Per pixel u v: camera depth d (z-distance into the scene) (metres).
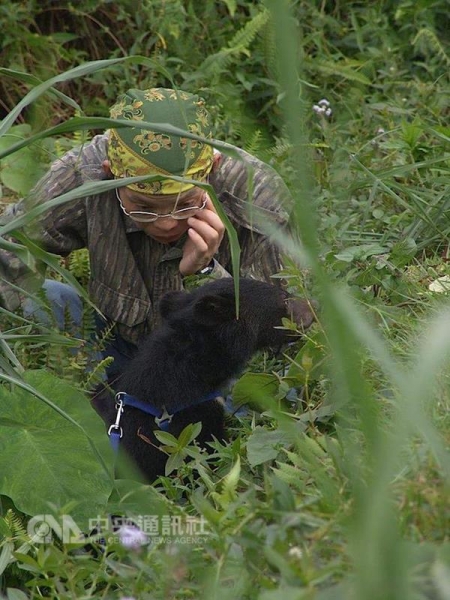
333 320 3.71
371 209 9.26
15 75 5.99
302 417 6.12
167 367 7.12
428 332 6.09
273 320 7.29
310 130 10.92
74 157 8.09
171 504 5.26
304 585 3.76
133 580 4.58
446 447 4.66
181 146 7.27
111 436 6.95
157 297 8.16
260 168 7.94
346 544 4.04
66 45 13.34
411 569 3.81
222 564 4.25
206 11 12.78
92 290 8.20
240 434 6.82
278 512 4.16
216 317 7.16
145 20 12.75
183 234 7.95
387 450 3.67
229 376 7.25
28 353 7.75
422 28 12.53
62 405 6.61
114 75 12.76
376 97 11.92
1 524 5.92
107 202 7.91
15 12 12.55
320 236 8.48
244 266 8.09
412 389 3.63
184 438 6.14
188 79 11.80
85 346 7.91
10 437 6.43
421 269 7.93
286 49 3.56
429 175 9.68
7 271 7.62
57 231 8.02
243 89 12.08
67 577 4.70
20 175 10.18
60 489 6.24
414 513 4.15
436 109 11.15
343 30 13.04
